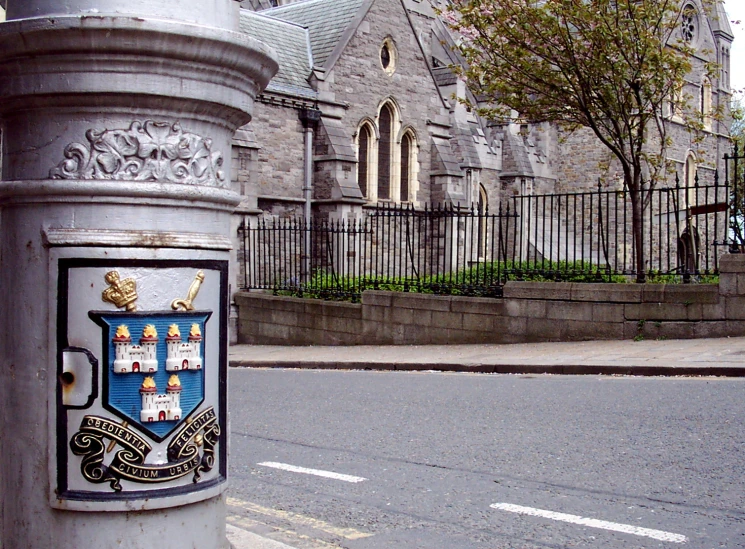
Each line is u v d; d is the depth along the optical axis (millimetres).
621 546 4785
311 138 27094
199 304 2938
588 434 7605
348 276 19875
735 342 12867
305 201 26859
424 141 31531
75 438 2773
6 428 2939
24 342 2873
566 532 5062
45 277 2828
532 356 13336
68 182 2791
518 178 39094
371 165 29375
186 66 2857
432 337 16766
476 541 4973
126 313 2791
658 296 13961
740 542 4789
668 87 18359
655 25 18156
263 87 3326
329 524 5402
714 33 47500
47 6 2896
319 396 10930
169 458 2854
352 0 30203
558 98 18750
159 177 2861
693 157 43625
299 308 19688
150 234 2830
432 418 8836
